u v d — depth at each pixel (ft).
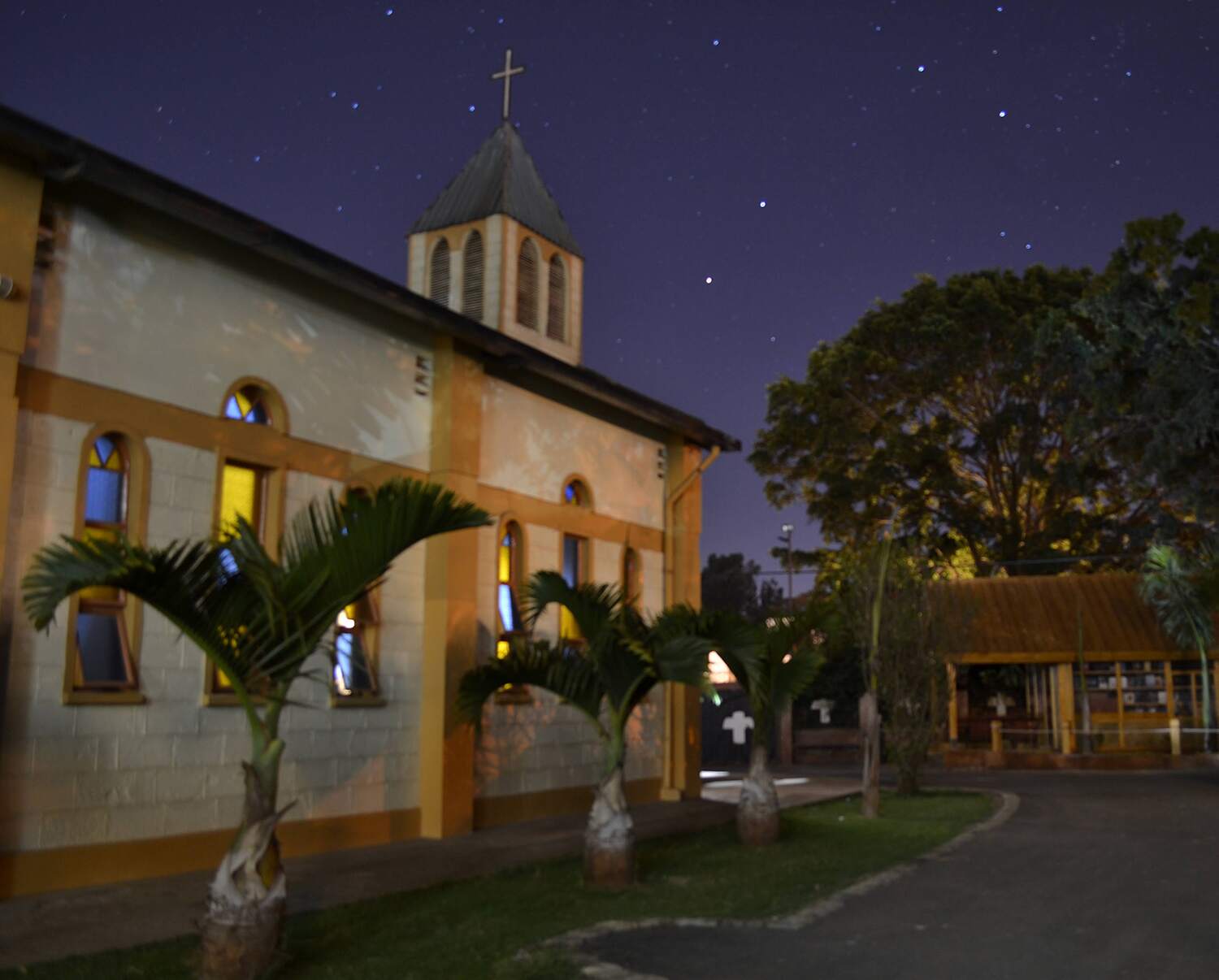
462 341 47.55
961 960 24.98
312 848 39.93
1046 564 135.74
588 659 35.22
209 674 36.19
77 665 32.55
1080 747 101.50
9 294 30.66
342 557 23.56
